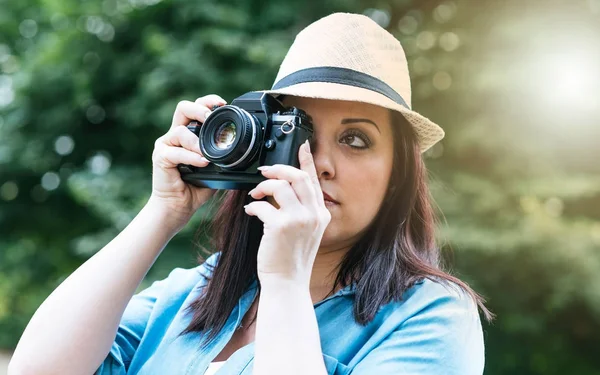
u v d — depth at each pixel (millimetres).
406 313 1370
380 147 1456
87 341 1438
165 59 6801
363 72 1447
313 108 1438
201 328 1567
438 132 1549
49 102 8430
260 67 6949
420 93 7020
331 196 1404
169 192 1527
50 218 9328
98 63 7867
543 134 6836
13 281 9625
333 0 7285
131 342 1694
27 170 8820
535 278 6320
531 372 6723
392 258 1471
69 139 8602
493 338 6719
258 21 7223
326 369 1265
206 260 1754
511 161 6707
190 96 6742
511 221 6297
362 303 1427
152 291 1812
